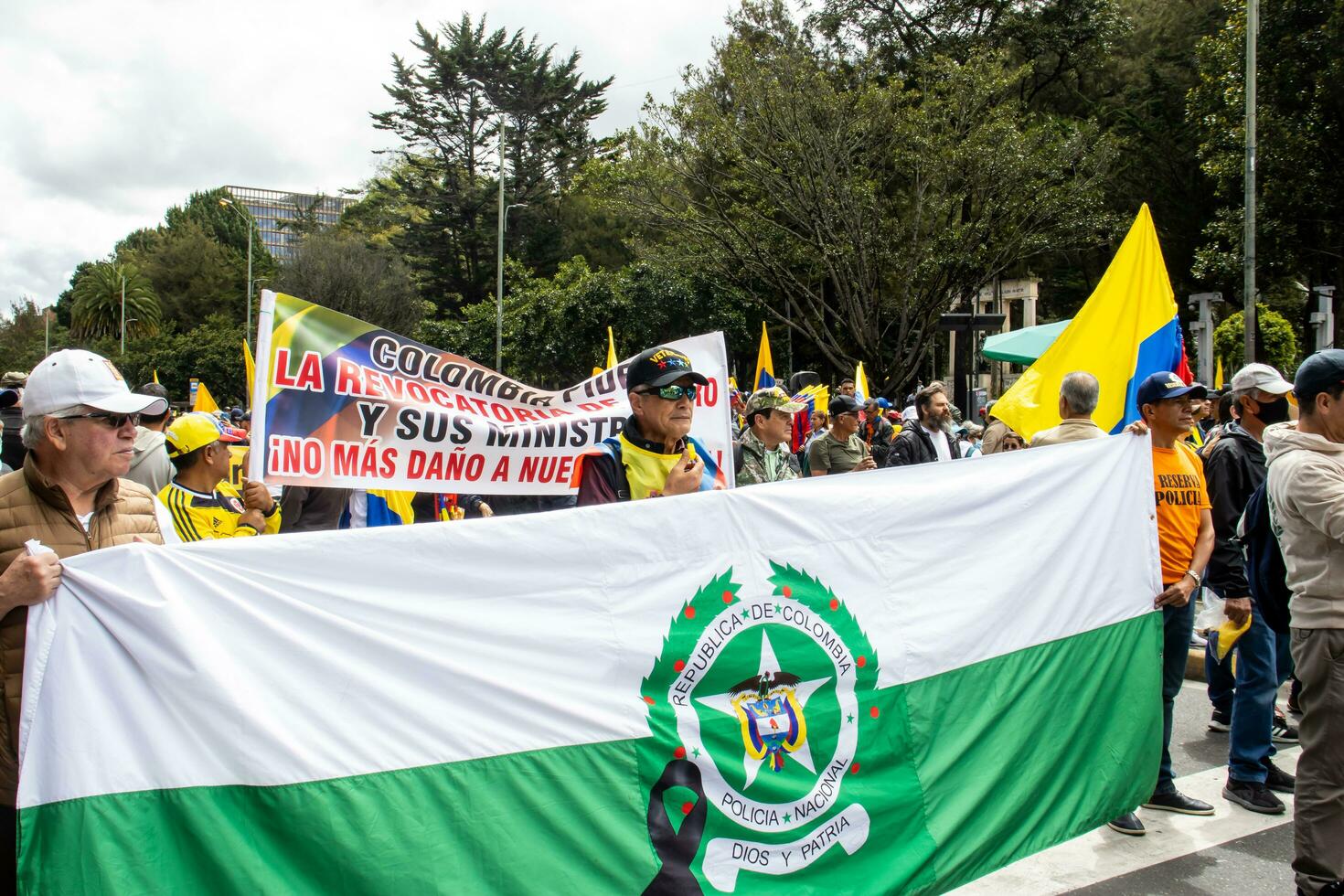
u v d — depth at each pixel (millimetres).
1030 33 33250
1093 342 5793
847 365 31016
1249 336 17359
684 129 30359
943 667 3508
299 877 2414
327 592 2537
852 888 3186
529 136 52656
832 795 3193
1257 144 24547
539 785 2709
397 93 52375
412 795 2539
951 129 27828
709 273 33312
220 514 4707
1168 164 34969
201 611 2395
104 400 2568
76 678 2291
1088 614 3975
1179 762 5273
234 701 2371
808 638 3227
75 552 2576
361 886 2459
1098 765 3953
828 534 3324
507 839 2639
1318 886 3512
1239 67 24828
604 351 36750
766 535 3193
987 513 3721
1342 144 24359
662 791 2893
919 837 3344
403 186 53531
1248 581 4492
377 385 3816
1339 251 26719
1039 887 3869
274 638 2453
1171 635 4551
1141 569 4180
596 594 2881
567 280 39219
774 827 3059
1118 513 4121
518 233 53125
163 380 55156
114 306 79562
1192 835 4348
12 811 2428
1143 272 5695
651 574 2969
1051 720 3799
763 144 28969
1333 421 3600
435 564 2672
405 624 2617
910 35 33875
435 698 2615
